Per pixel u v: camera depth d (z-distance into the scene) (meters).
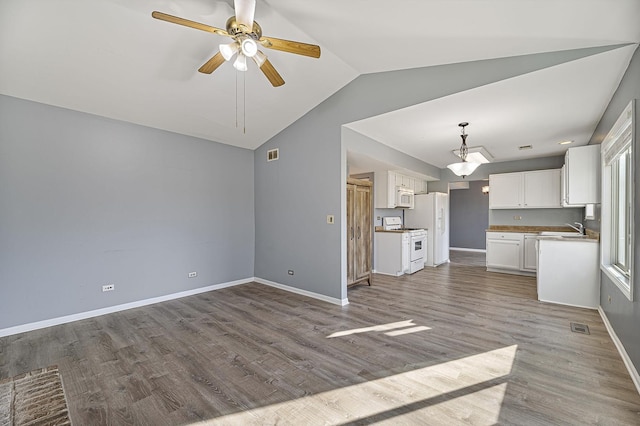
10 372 2.32
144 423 1.75
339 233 4.00
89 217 3.55
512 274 5.88
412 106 3.27
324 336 2.95
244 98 3.81
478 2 1.90
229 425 1.74
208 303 4.06
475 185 9.82
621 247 3.05
